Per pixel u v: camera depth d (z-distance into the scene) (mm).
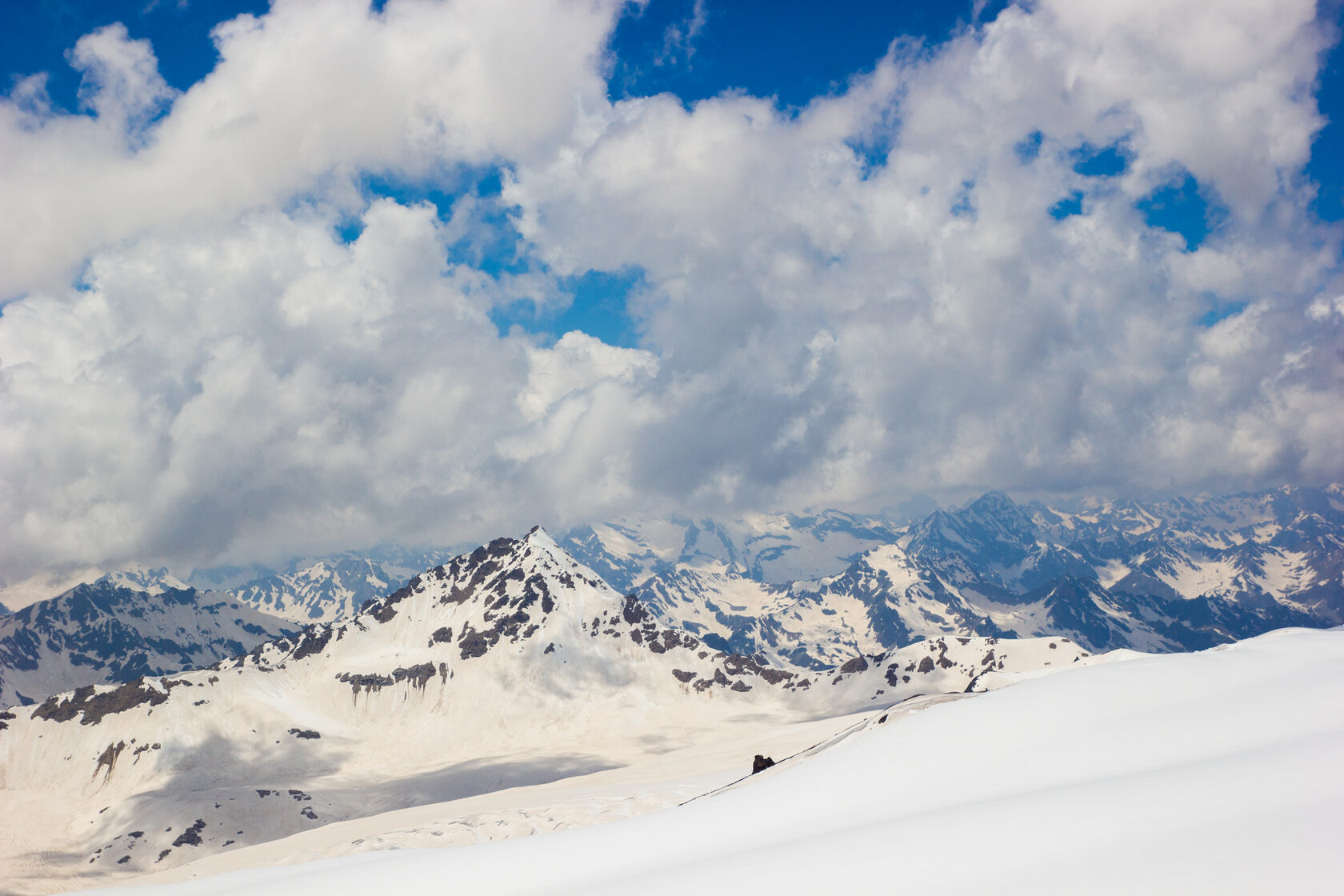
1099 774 49438
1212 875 25656
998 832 37656
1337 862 24484
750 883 38031
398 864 57688
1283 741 46656
